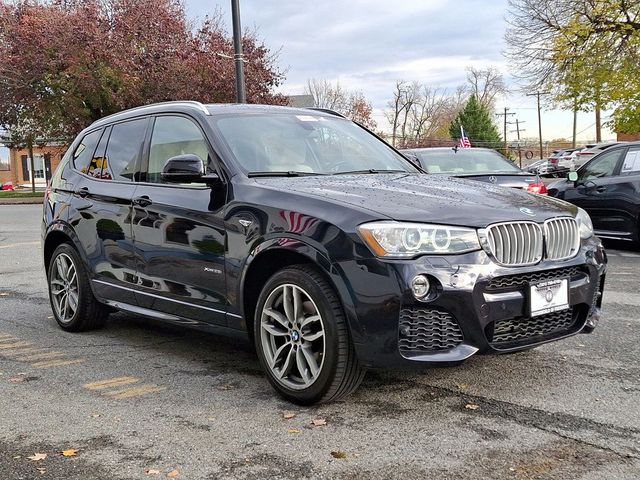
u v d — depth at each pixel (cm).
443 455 319
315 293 371
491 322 362
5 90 3150
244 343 542
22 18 3166
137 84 3012
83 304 570
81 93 3088
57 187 611
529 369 448
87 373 466
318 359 379
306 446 333
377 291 349
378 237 352
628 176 999
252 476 302
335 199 382
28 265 1025
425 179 461
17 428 366
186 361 492
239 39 1891
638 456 314
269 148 471
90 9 3042
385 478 297
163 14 3114
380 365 354
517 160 9300
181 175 428
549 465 306
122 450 333
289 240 382
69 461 322
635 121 2561
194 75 3017
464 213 370
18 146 3759
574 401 388
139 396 415
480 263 358
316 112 558
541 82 2586
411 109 7875
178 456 325
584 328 416
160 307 487
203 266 440
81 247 562
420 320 352
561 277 388
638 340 514
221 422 368
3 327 612
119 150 552
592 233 432
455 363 351
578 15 2412
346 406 388
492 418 364
